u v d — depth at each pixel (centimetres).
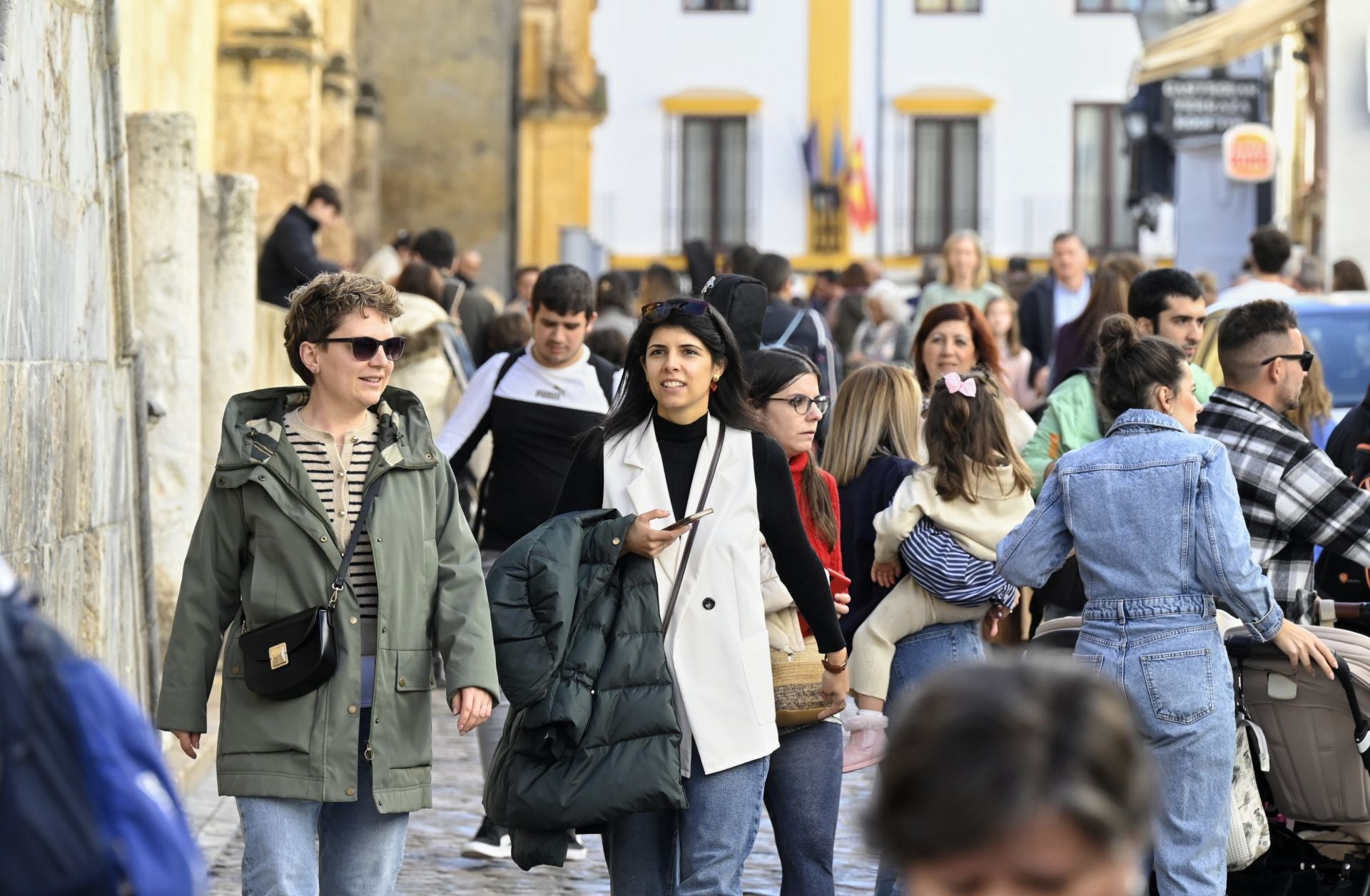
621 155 12075
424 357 2878
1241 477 1498
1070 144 12044
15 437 1477
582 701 1222
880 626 1566
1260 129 6419
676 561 1267
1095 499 1353
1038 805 416
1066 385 1962
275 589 1170
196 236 2500
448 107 6762
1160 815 1320
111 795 602
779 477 1303
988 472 1536
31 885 578
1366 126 4522
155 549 2462
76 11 1711
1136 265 2514
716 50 12050
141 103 3209
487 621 1204
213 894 1670
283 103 4359
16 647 594
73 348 1697
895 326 4603
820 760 1360
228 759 1166
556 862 1251
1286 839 1437
